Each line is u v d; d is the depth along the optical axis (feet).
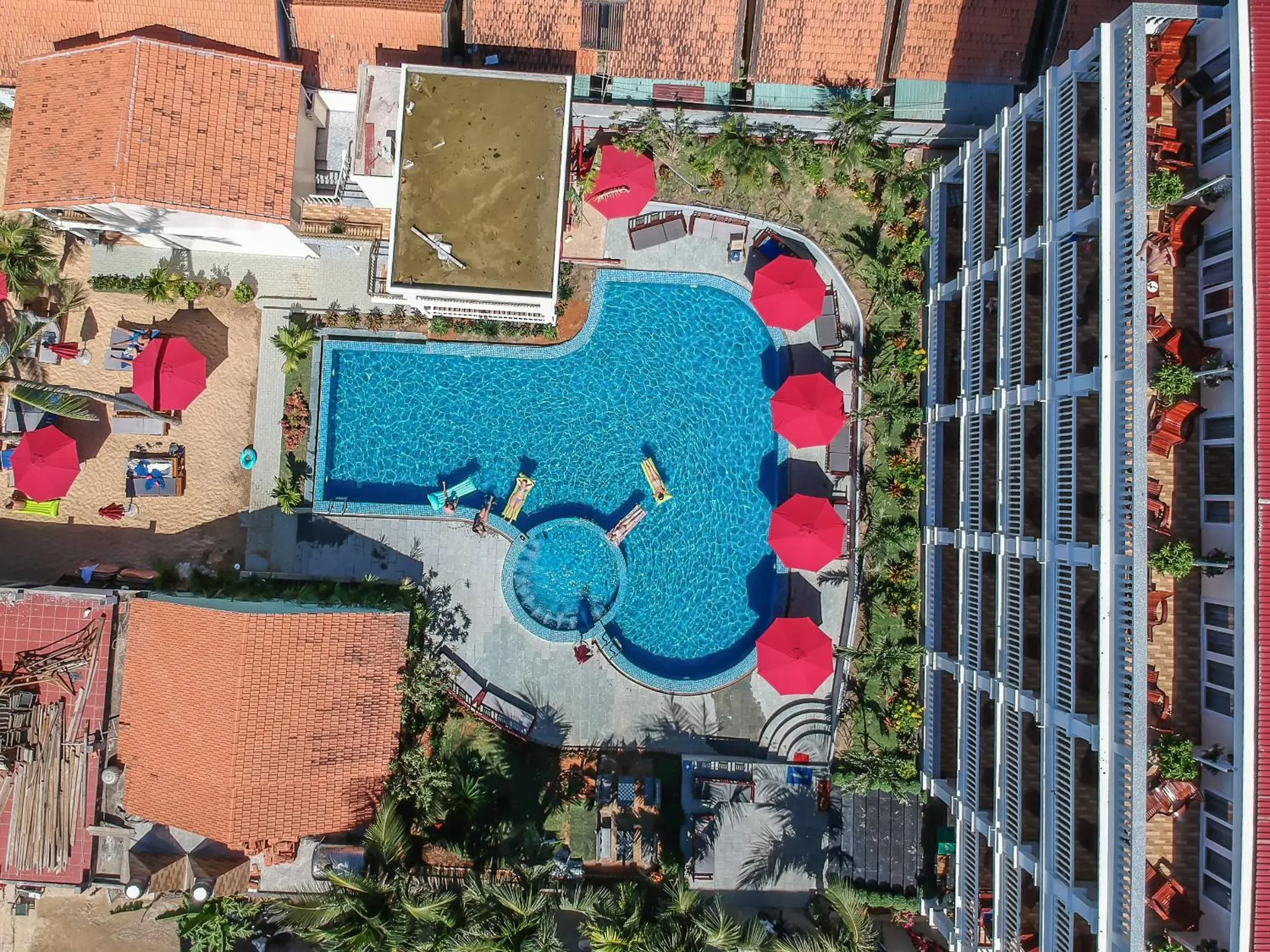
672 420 91.20
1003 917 71.87
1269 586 53.78
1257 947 53.36
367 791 77.20
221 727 72.13
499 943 68.13
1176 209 61.16
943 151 90.17
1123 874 56.75
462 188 71.61
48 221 81.46
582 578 89.66
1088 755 65.82
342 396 89.45
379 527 88.22
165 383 81.76
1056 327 66.28
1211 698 59.41
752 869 86.43
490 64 82.43
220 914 76.79
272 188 75.05
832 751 88.58
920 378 89.56
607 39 80.69
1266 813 53.42
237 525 87.81
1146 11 56.59
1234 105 55.42
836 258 90.43
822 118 84.69
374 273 87.61
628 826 87.20
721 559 91.04
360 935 66.39
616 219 89.35
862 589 89.56
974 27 81.20
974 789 77.10
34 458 80.07
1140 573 55.31
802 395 83.10
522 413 90.27
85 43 77.15
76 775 74.69
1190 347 60.08
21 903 84.89
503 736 87.71
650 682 88.17
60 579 84.07
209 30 76.13
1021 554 69.92
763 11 79.51
